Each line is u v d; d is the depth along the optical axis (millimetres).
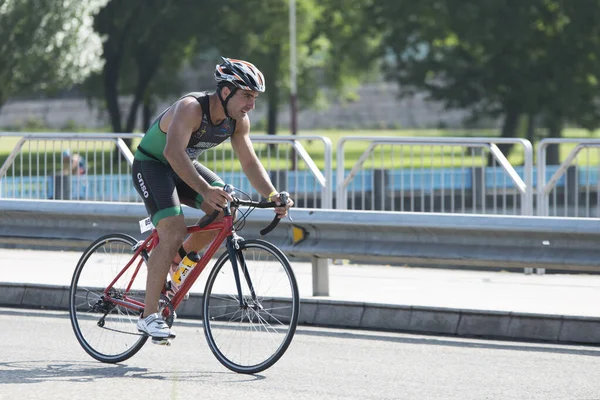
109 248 20406
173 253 18859
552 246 23109
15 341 21953
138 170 19109
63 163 35781
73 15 121812
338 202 32594
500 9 132250
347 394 17219
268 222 25625
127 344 19734
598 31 134125
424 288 27078
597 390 17719
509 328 22828
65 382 17906
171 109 18562
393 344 22078
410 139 31734
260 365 18609
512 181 30562
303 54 158375
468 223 23469
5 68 120875
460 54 139500
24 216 28250
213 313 19359
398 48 140500
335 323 24453
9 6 117938
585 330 22250
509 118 140125
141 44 143875
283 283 19594
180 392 17172
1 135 35906
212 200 18078
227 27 145750
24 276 28625
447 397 17109
